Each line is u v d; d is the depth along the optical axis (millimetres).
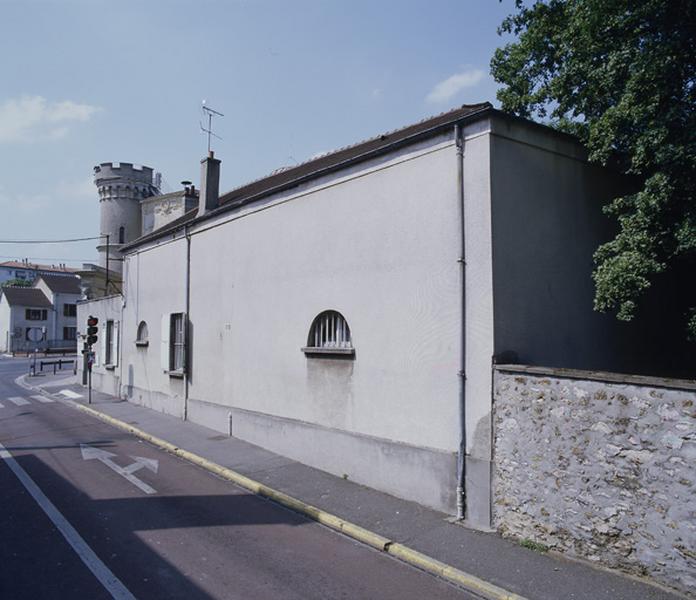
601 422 5535
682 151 6641
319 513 7234
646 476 5184
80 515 7238
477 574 5453
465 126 7074
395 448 7770
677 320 9891
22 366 37469
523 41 9859
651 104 6992
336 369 8938
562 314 7539
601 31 7656
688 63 7066
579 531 5676
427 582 5484
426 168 7520
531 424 6141
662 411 5090
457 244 7039
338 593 5215
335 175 9102
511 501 6309
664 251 7332
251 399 11289
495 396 6527
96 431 13602
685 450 4922
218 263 12695
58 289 56406
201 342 13367
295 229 10070
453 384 6984
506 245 6859
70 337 56875
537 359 7090
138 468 9859
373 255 8289
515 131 7113
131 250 17828
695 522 4832
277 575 5578
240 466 9633
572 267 7793
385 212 8125
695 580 4809
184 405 14008
